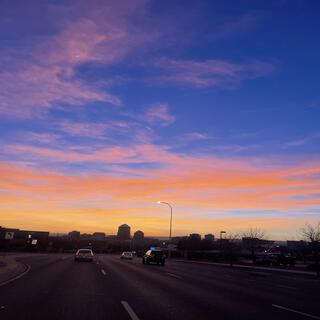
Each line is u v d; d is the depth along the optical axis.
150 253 49.53
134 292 18.14
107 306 13.88
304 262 73.88
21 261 42.56
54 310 12.81
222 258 76.44
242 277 31.67
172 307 14.06
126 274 28.95
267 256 63.19
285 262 60.47
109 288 19.47
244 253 91.31
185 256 92.44
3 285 19.45
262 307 14.73
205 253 81.06
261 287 23.22
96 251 131.38
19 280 22.00
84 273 28.44
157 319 11.77
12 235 44.75
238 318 12.23
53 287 19.12
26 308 13.03
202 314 12.77
